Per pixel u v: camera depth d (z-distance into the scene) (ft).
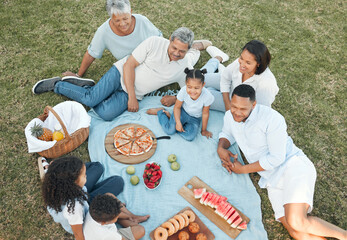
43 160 12.21
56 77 14.83
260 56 10.57
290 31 19.01
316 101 15.83
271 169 11.25
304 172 10.62
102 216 8.59
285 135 10.69
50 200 8.88
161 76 13.94
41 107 14.51
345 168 13.55
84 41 17.39
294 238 11.38
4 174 12.39
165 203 11.76
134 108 14.32
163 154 13.17
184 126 13.96
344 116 15.34
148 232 11.00
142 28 13.74
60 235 11.07
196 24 18.95
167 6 19.74
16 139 13.38
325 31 19.19
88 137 13.57
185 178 12.58
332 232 10.44
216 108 14.79
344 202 12.53
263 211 12.08
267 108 10.76
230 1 20.51
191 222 10.89
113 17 12.23
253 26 19.11
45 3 18.93
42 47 16.85
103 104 14.01
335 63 17.53
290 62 17.40
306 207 10.30
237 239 10.98
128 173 12.29
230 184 12.50
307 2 20.89
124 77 13.82
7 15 18.02
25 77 15.51
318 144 14.28
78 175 8.84
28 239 10.92
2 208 11.55
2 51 16.43
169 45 12.58
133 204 11.69
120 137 13.14
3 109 14.28
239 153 13.55
